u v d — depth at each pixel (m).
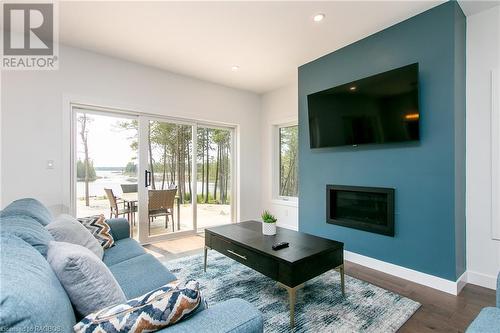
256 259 2.01
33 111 2.82
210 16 2.46
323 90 3.21
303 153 3.58
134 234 3.71
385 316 1.86
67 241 1.61
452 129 2.22
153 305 0.84
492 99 2.33
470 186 2.44
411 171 2.48
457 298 2.14
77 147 3.23
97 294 0.97
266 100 4.93
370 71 2.81
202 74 3.98
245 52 3.24
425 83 2.38
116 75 3.38
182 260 2.99
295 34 2.79
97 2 2.25
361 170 2.89
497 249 2.31
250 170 4.91
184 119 4.15
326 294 2.18
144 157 3.72
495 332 1.04
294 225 4.41
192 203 4.28
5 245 0.88
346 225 3.04
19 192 2.73
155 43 3.00
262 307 1.97
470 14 2.43
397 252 2.59
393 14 2.43
